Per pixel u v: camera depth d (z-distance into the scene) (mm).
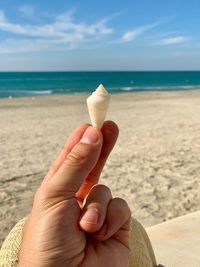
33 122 2484
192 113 2955
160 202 1000
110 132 184
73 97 5238
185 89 7961
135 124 2344
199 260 453
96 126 179
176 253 468
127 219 188
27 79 14555
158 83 11531
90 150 163
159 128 2170
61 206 165
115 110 3252
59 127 2258
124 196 1041
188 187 1109
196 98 4801
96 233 178
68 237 165
